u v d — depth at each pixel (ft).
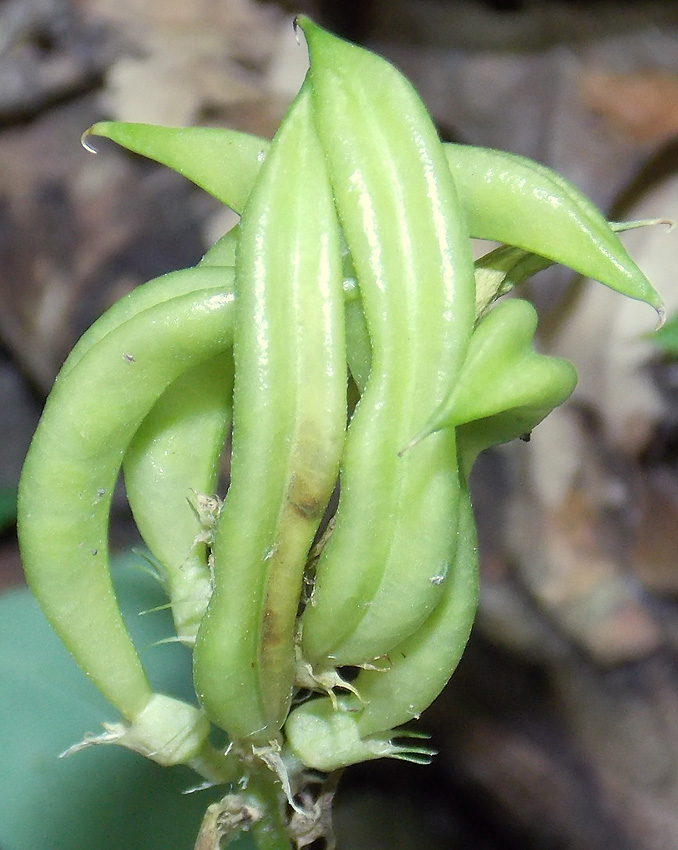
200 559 0.50
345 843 0.99
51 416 0.47
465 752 1.02
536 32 1.41
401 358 0.45
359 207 0.44
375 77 0.45
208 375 0.49
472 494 1.13
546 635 1.06
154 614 0.62
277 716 0.48
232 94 1.36
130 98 1.33
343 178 0.45
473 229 0.46
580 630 1.06
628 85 1.29
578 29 1.41
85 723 0.59
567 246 0.45
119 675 0.49
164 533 0.50
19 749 0.58
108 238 1.20
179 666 0.61
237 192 0.47
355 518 0.45
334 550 0.45
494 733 1.02
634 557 1.09
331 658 0.47
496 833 1.02
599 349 1.14
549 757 1.01
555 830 0.99
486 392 0.44
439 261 0.44
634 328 1.13
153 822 0.57
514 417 0.46
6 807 0.57
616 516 1.11
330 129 0.45
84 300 1.18
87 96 1.35
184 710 0.50
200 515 0.49
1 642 0.60
